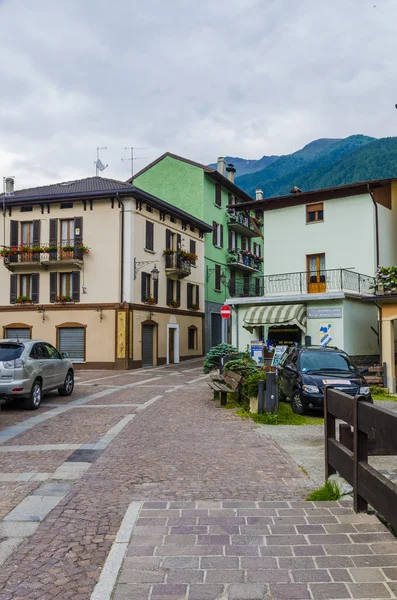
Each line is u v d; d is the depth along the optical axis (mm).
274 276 26688
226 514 4918
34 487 6219
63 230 29969
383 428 4105
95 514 5223
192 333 37125
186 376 23594
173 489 6062
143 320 29969
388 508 4035
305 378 12453
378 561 3791
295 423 10891
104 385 19469
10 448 8430
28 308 30188
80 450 8242
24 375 12438
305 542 4164
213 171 39094
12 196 30031
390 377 17375
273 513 4922
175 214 33906
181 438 9180
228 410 12586
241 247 47656
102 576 3648
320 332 21609
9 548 4387
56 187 32125
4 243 30609
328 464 5965
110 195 28672
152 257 31375
